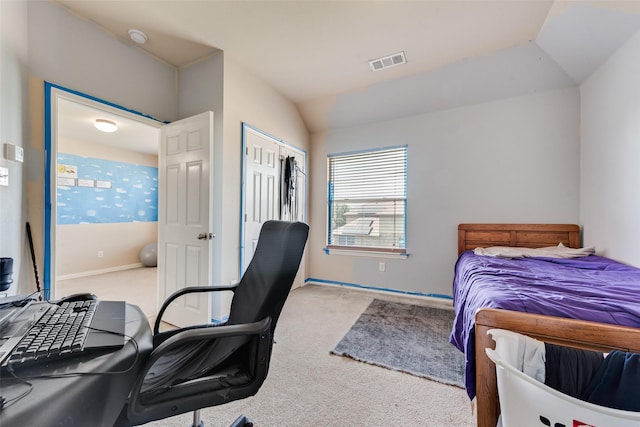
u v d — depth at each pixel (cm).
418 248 323
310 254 394
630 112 188
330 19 199
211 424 124
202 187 223
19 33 157
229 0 180
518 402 83
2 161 141
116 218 462
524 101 275
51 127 178
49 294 176
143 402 73
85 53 198
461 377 162
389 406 137
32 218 170
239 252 256
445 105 304
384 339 212
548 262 211
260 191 288
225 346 92
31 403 44
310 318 256
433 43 228
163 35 218
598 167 227
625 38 186
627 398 79
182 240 237
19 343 59
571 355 88
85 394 50
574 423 73
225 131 242
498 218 288
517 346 93
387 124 342
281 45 231
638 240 182
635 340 87
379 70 272
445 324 242
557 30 205
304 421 127
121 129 356
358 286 359
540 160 271
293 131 351
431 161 317
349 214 370
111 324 75
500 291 127
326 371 168
